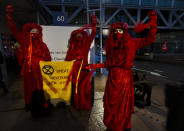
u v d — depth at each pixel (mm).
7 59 8445
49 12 14055
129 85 1801
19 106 2732
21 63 2367
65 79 2426
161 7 15891
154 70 7559
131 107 1863
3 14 7789
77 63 2367
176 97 2604
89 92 2547
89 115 2367
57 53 2717
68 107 2682
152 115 2344
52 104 2674
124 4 16281
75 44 2393
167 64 9414
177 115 2145
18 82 4754
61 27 2664
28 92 2350
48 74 2320
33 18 11180
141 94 3031
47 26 2600
